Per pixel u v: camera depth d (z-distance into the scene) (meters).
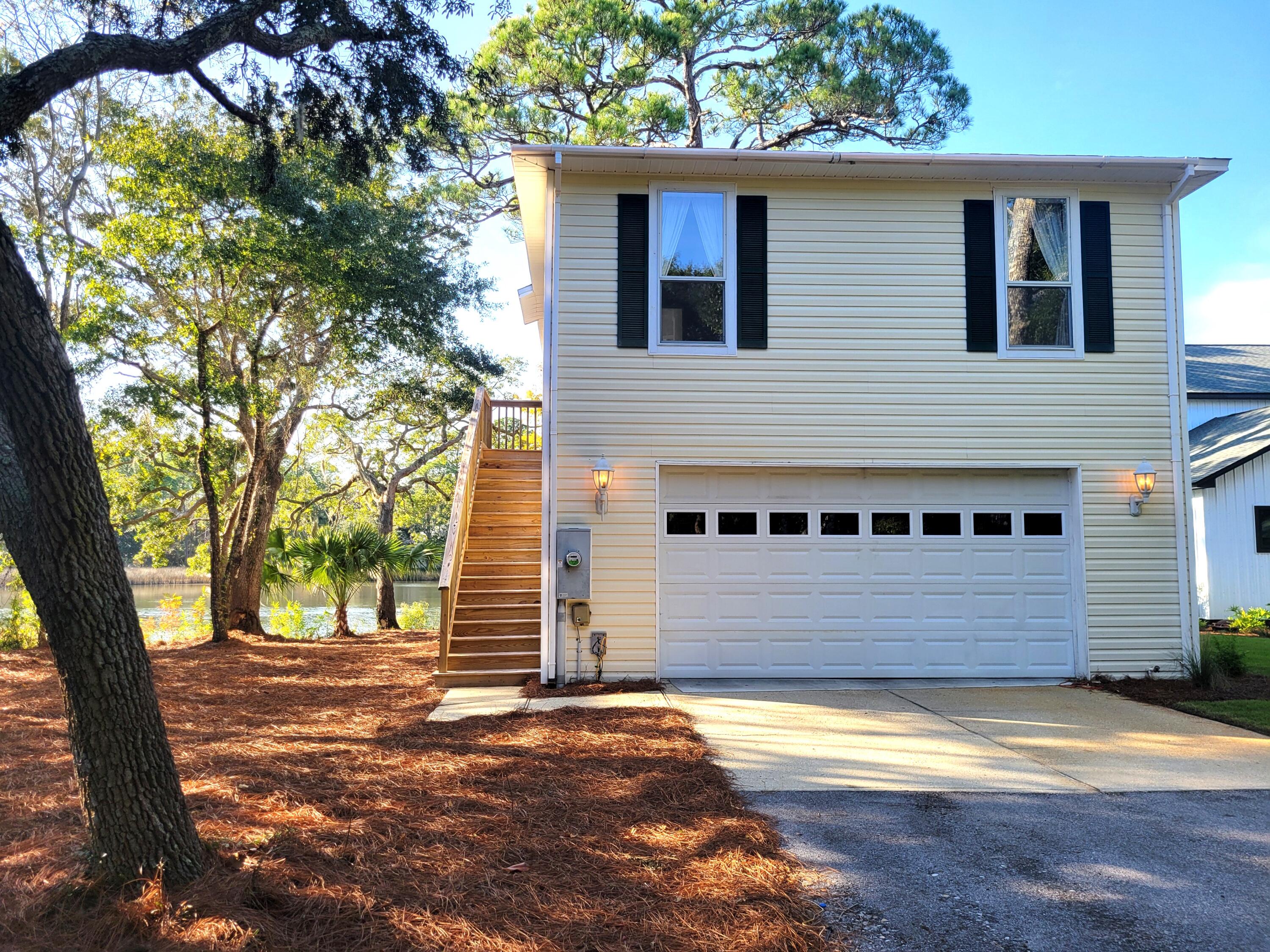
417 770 5.55
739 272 9.12
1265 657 11.02
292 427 15.87
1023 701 7.94
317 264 12.70
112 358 13.47
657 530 8.91
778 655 9.05
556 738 6.43
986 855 4.16
